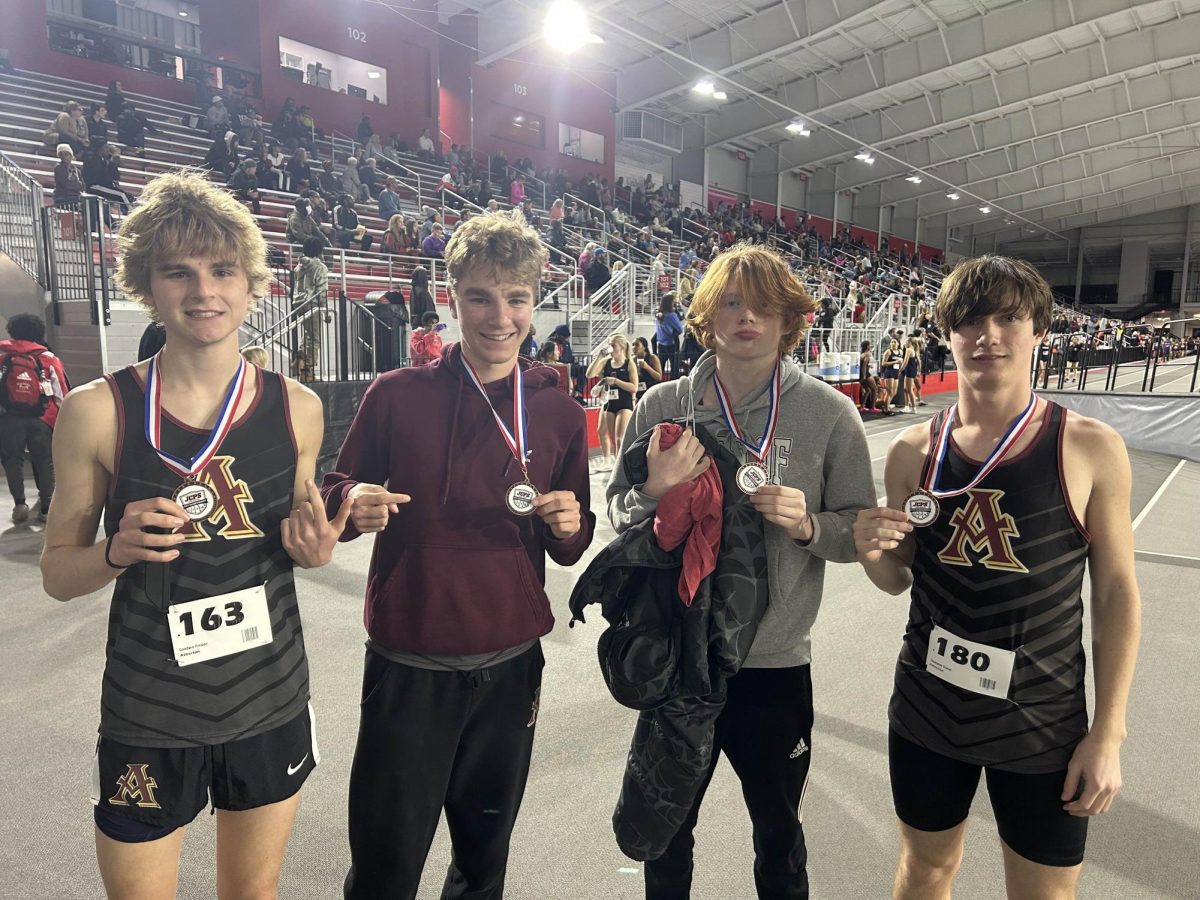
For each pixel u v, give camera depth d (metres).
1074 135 28.94
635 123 24.95
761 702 1.53
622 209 22.64
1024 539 1.30
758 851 1.58
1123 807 2.30
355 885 1.46
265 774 1.30
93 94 14.02
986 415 1.37
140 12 19.64
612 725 2.79
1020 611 1.31
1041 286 1.31
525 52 20.84
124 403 1.22
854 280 22.30
